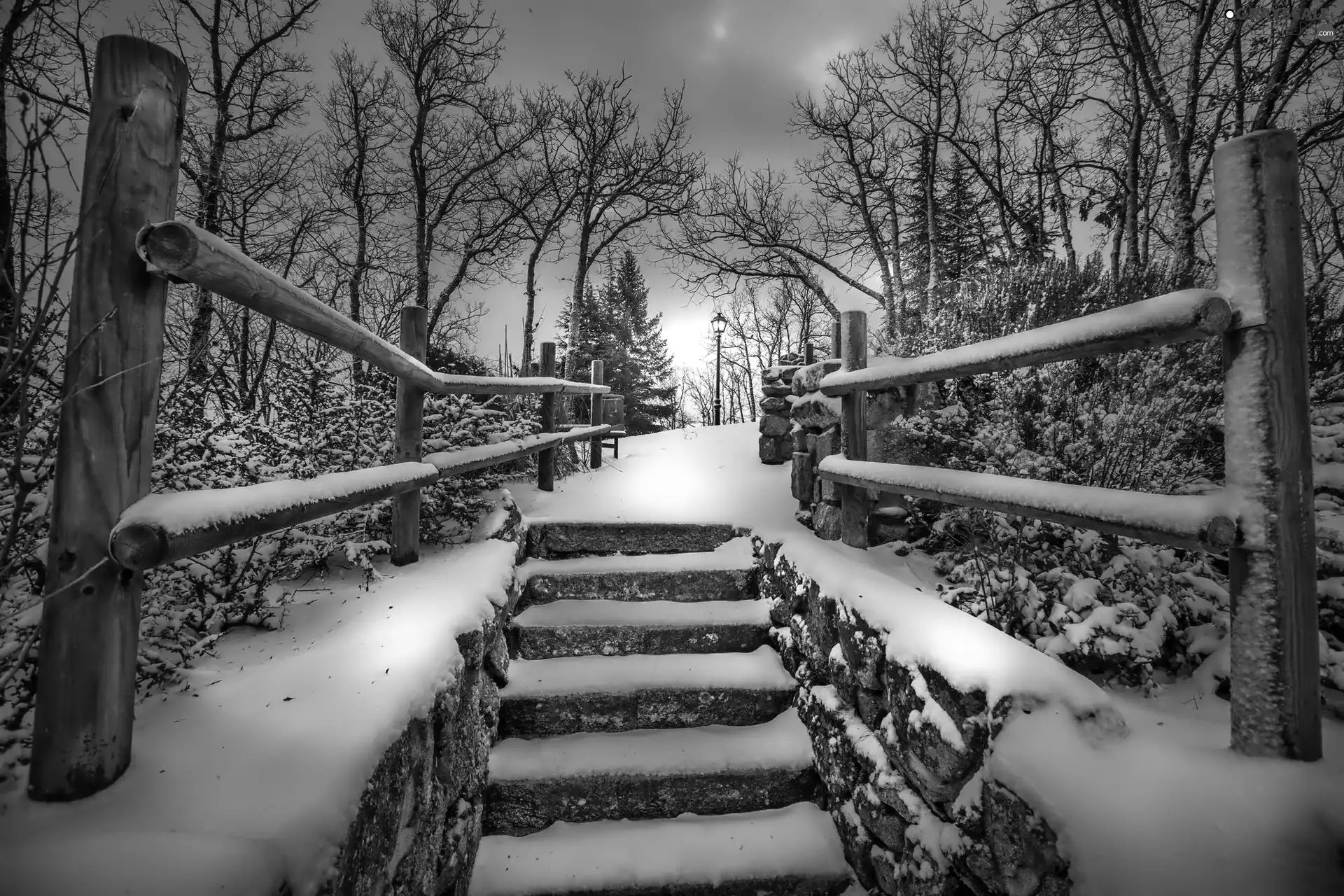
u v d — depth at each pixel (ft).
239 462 7.71
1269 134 4.23
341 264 34.76
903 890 6.26
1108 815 4.09
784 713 9.64
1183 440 8.77
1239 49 20.11
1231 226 4.38
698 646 10.76
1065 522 5.42
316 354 11.84
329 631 6.79
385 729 4.93
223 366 9.25
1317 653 4.16
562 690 9.39
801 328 89.10
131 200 3.79
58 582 3.66
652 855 7.75
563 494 17.43
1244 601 4.30
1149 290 12.78
